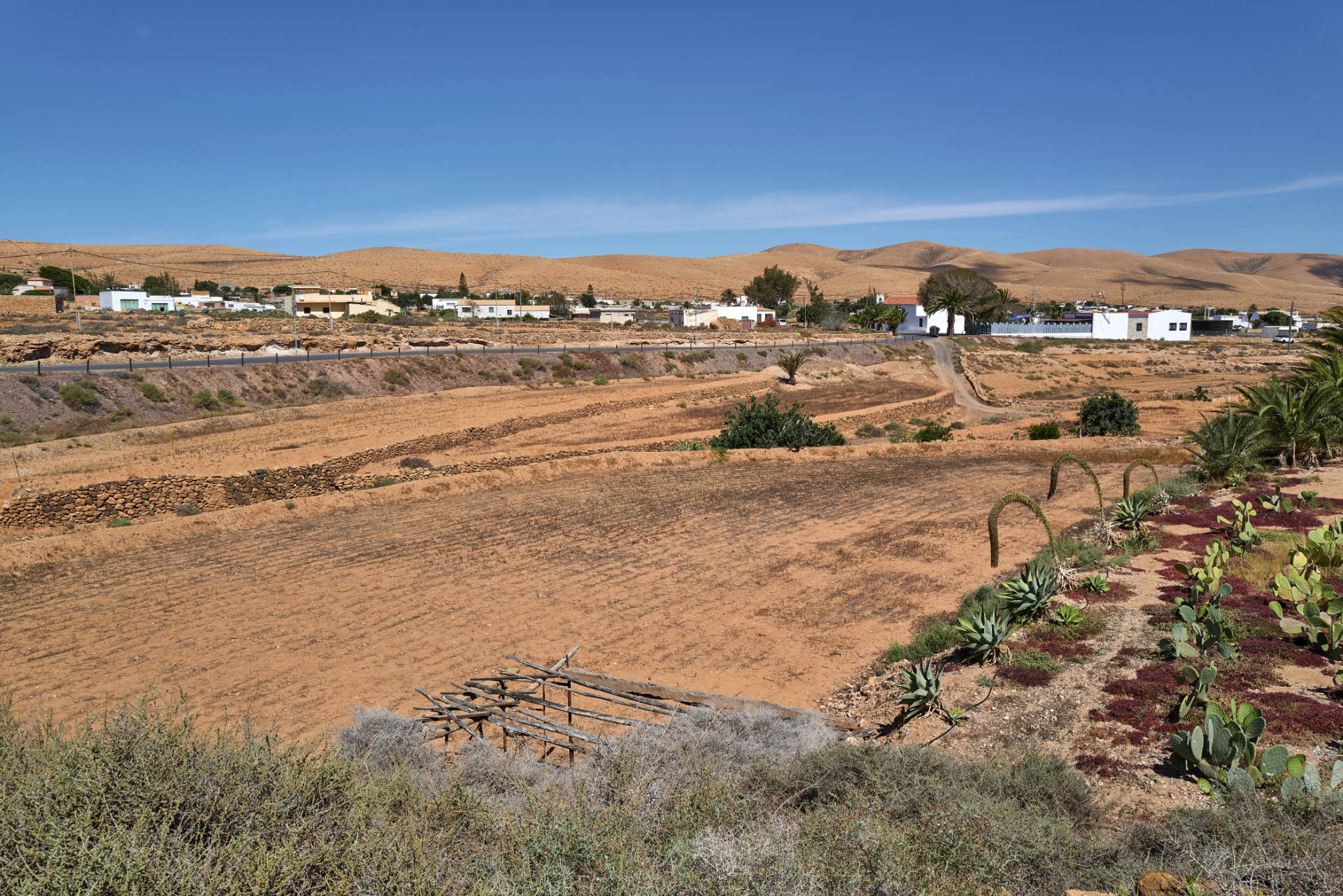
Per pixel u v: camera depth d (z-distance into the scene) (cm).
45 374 3919
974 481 2830
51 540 1986
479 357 6203
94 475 2748
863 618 1514
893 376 7888
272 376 4778
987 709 872
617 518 2398
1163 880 469
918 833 533
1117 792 652
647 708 948
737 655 1364
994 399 6788
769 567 1883
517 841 515
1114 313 11425
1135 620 1094
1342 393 2205
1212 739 638
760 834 524
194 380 4416
